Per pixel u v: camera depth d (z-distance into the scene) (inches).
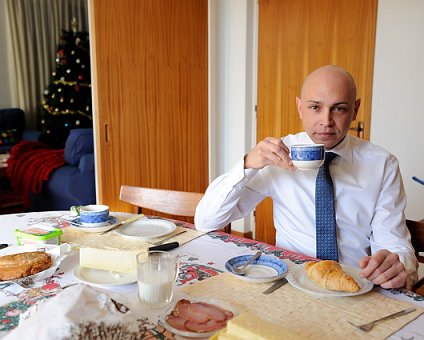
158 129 125.4
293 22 125.3
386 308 34.2
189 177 137.3
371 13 108.1
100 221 55.5
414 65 101.8
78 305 27.4
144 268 34.9
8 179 174.7
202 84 137.3
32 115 269.4
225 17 139.4
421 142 103.2
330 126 51.0
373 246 54.3
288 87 129.3
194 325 31.2
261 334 25.8
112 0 109.7
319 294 36.0
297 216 56.7
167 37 124.0
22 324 27.1
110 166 115.0
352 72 114.0
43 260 41.2
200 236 54.0
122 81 114.5
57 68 232.4
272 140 48.9
